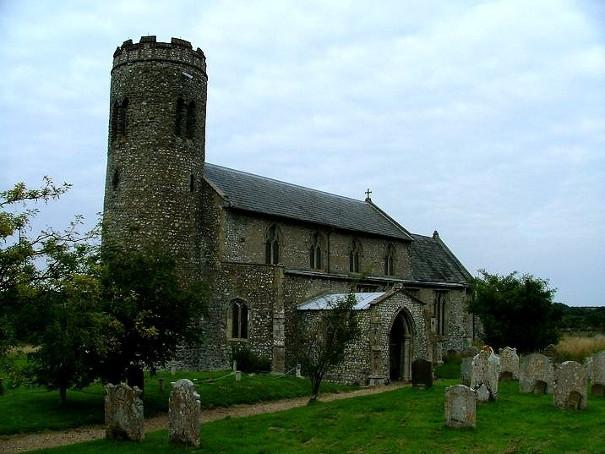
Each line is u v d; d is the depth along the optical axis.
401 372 39.44
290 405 28.30
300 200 47.59
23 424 22.72
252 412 26.50
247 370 37.47
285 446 18.08
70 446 18.89
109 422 19.83
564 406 22.34
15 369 16.92
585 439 17.75
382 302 37.12
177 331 26.11
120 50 39.31
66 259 17.61
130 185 37.59
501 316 42.53
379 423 20.84
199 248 39.47
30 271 17.03
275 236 42.44
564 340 49.09
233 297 38.62
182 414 18.53
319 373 27.42
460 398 19.50
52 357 23.03
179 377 33.16
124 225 37.31
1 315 16.84
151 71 38.25
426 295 55.09
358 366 36.34
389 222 55.72
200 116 40.28
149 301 25.16
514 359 32.84
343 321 28.05
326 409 24.14
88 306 19.08
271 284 39.28
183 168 38.53
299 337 34.56
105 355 22.67
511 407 22.97
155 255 26.91
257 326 38.69
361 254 49.78
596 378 26.31
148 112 37.94
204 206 40.06
